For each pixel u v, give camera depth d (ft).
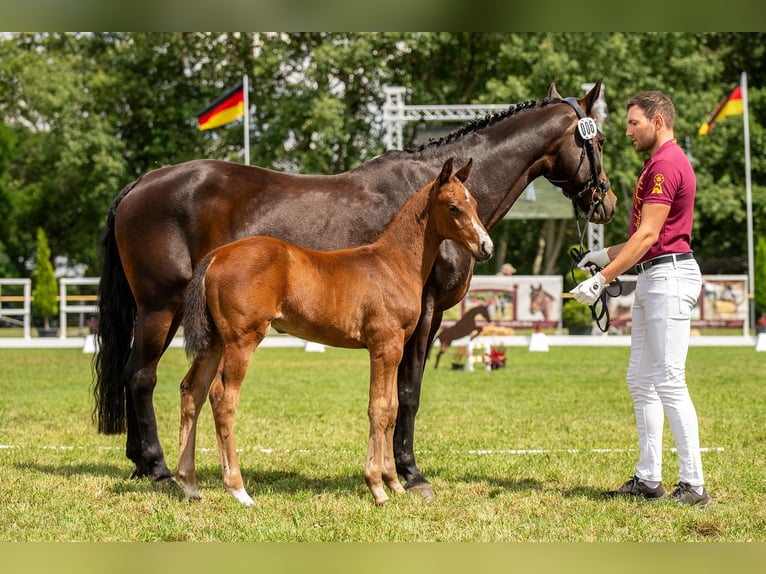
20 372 52.60
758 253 100.27
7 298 87.30
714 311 82.38
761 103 121.19
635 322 20.20
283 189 21.13
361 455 25.81
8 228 141.18
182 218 21.04
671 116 19.74
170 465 24.27
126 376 21.71
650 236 18.88
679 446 19.44
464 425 31.63
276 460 24.94
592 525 17.53
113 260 22.47
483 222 22.33
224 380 18.02
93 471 23.17
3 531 17.04
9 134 138.51
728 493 20.38
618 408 36.06
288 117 111.86
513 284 79.66
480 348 60.95
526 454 25.63
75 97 112.98
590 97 22.98
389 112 77.15
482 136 22.33
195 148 119.75
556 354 66.95
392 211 21.12
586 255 21.30
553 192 87.56
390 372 19.15
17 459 24.77
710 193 111.75
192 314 17.94
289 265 18.13
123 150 121.70
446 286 20.95
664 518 18.04
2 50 118.62
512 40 110.42
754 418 32.40
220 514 18.28
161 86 120.16
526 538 16.71
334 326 18.57
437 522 17.93
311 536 16.74
